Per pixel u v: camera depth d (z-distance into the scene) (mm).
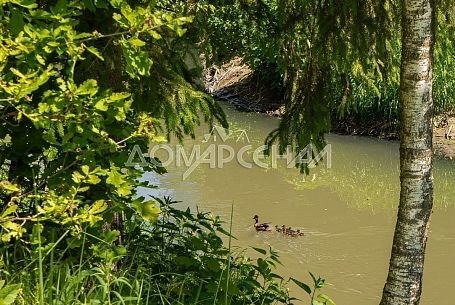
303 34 6008
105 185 4070
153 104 4883
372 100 18125
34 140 3904
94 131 3377
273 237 12000
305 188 14898
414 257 4602
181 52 5215
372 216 13023
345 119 18875
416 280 4633
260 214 13336
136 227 5070
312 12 5879
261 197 14367
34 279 3496
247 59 6434
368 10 5664
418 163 4516
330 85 6020
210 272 4211
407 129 4516
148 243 4875
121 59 4457
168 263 4668
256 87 23188
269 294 4453
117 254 3826
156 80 4926
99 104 3225
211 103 5266
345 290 10031
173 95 4973
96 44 4418
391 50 6184
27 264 3602
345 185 14977
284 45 6066
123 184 3447
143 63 3311
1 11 2973
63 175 3781
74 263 3910
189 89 5094
